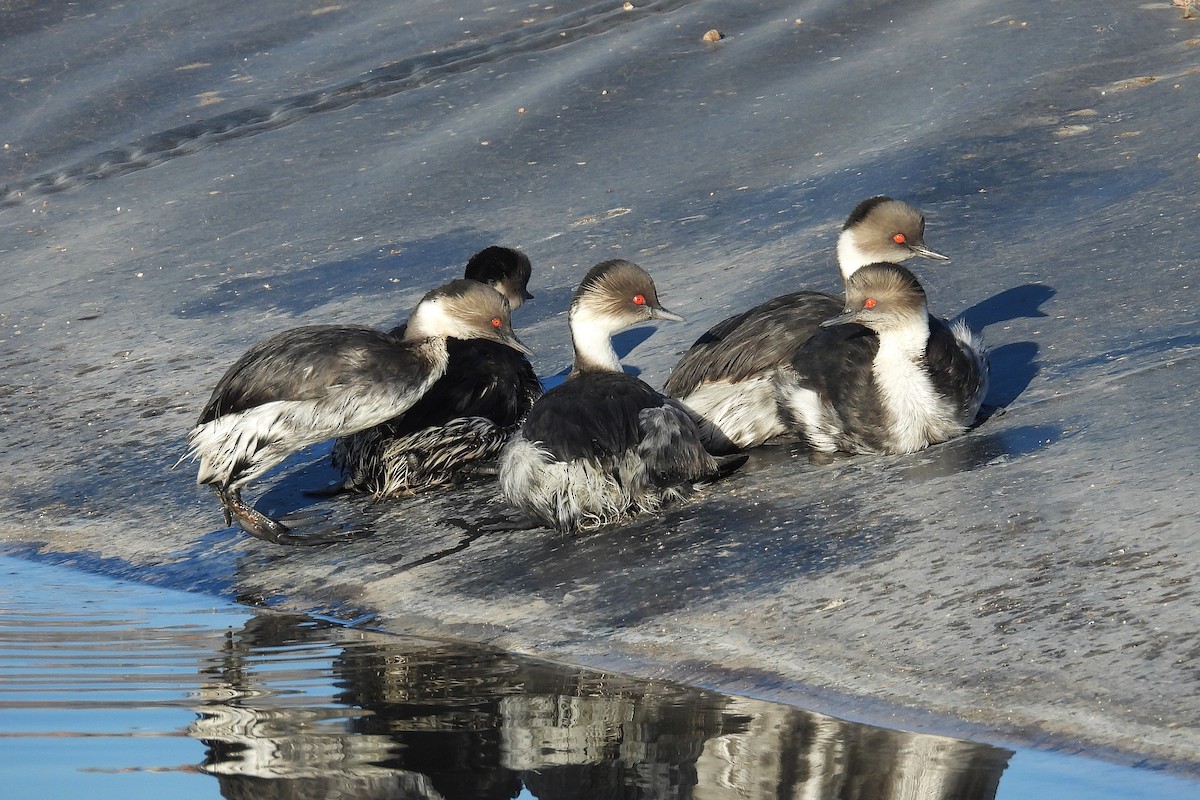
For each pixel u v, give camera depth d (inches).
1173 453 415.2
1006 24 920.3
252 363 482.9
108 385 633.0
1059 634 337.4
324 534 477.7
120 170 904.3
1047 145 728.3
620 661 366.9
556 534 452.4
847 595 376.2
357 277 710.5
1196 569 350.6
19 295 750.5
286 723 334.6
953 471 440.1
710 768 303.6
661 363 567.2
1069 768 293.1
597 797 290.7
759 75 906.7
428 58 1009.5
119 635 405.7
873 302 457.7
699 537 429.1
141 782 303.3
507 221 753.6
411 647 388.5
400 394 484.1
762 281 624.4
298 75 1007.6
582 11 1068.5
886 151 751.1
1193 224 597.9
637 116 869.2
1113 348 507.2
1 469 568.1
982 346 488.4
